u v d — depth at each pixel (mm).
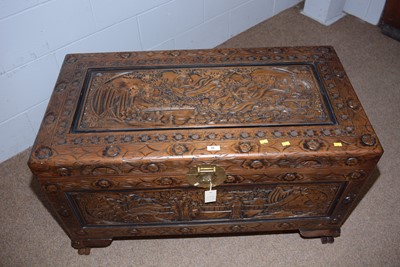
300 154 1066
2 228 1459
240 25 2332
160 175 1103
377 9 2330
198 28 2100
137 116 1180
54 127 1139
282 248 1411
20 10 1382
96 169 1069
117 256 1389
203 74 1322
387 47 2250
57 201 1167
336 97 1230
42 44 1521
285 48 1426
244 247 1414
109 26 1704
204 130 1133
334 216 1299
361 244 1416
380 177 1621
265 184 1163
